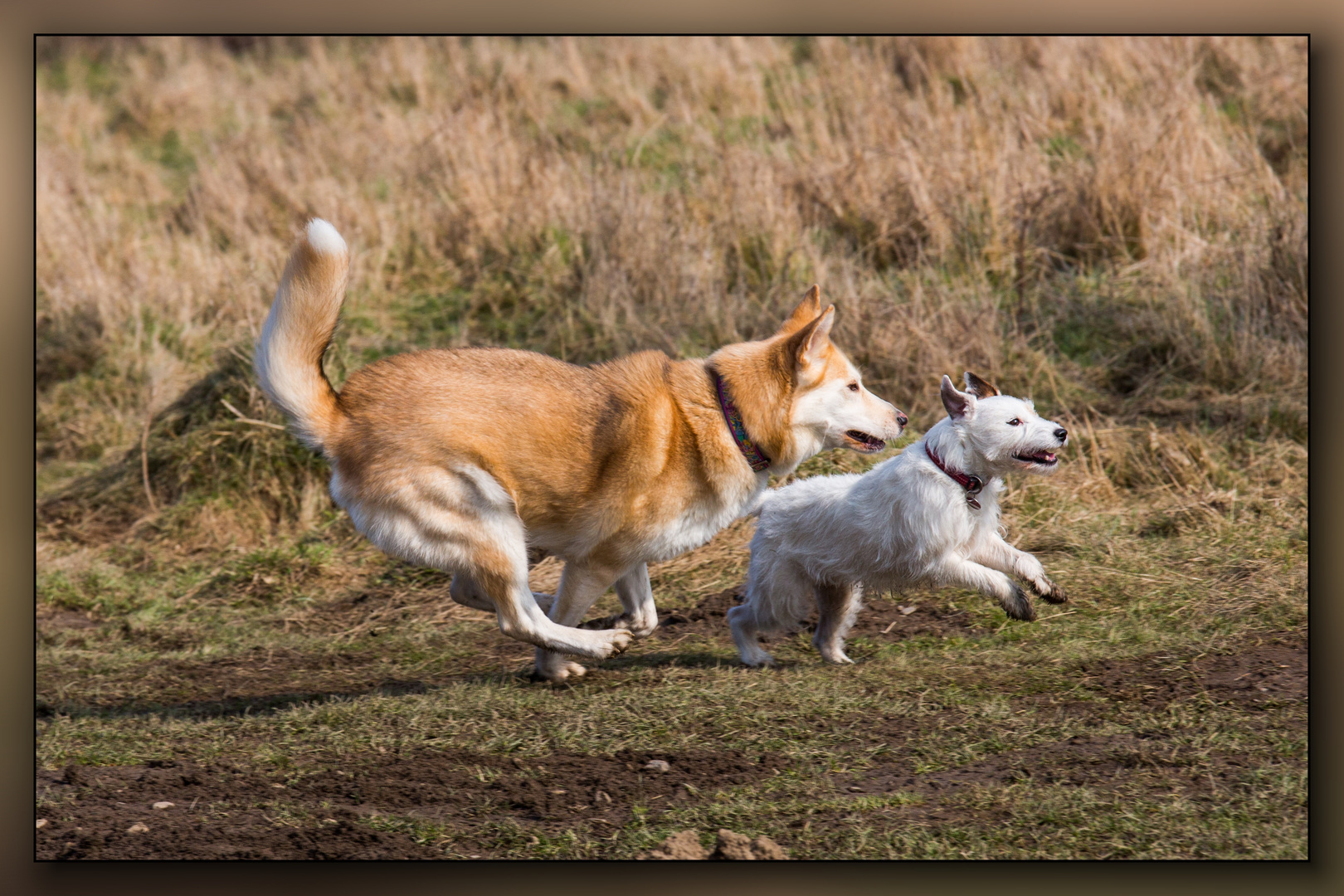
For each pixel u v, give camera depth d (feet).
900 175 51.39
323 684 28.45
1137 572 29.89
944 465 24.86
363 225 56.59
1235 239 45.68
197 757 22.76
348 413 23.90
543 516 24.20
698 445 24.11
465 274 54.39
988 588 25.09
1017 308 45.27
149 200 67.56
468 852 18.06
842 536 25.85
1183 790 19.02
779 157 56.59
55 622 35.19
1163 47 58.23
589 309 48.65
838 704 23.27
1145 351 42.75
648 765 21.03
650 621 26.86
